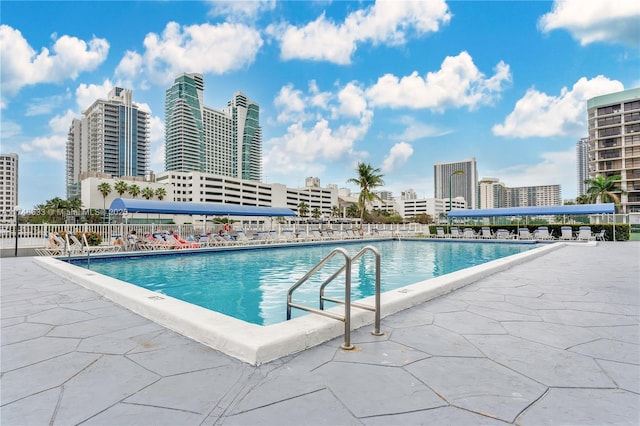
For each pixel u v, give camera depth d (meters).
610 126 62.12
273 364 2.54
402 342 3.02
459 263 12.51
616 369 2.43
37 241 13.87
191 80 156.12
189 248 14.87
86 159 145.38
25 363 2.58
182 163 153.88
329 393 2.09
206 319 3.27
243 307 6.02
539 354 2.72
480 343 2.98
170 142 159.00
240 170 181.00
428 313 4.00
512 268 8.02
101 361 2.62
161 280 8.81
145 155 146.38
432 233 29.91
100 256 11.95
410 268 11.14
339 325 3.22
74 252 12.29
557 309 4.19
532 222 26.58
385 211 128.12
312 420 1.78
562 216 25.23
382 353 2.76
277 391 2.12
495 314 3.95
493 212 26.77
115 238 15.47
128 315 4.03
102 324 3.65
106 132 135.62
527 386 2.17
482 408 1.90
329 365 2.52
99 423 1.77
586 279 6.41
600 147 63.66
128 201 17.50
